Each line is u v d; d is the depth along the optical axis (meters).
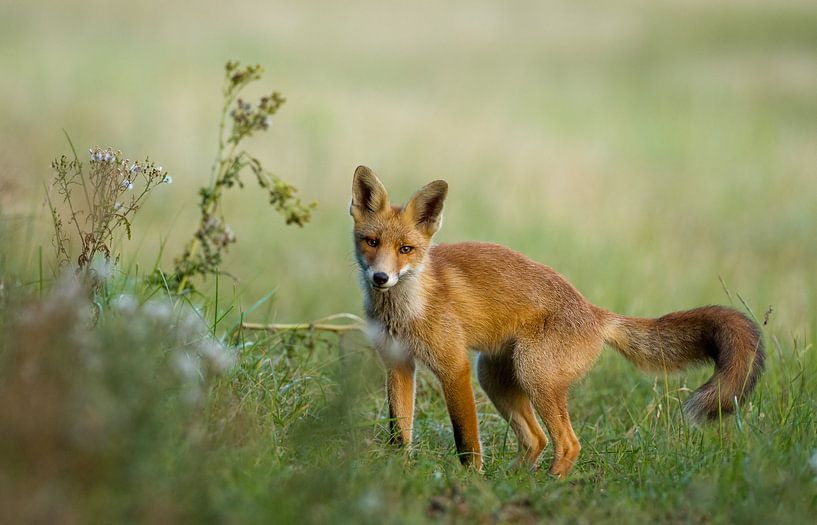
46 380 7.59
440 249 13.75
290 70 49.44
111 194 11.23
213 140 30.98
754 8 73.38
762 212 28.19
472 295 13.07
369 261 12.73
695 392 12.09
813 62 56.94
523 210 26.52
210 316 14.28
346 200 26.92
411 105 42.38
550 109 45.41
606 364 15.58
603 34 67.44
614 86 52.50
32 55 46.09
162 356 9.55
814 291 19.61
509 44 64.25
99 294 11.21
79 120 31.28
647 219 26.48
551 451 13.49
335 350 15.62
